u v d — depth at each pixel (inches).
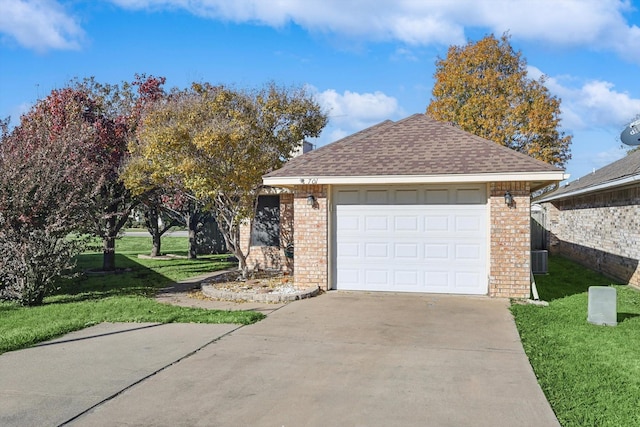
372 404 197.5
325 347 276.5
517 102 1116.5
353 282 461.1
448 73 1173.1
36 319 358.3
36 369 242.5
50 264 428.1
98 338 301.7
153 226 917.2
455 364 245.3
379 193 454.3
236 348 275.1
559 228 909.2
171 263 799.1
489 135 1106.1
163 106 516.7
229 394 209.2
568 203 836.6
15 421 183.0
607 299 325.7
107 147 645.9
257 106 533.3
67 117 617.3
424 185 444.1
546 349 268.8
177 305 413.7
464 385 216.8
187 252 1045.8
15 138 470.6
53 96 645.9
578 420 181.5
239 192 512.4
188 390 214.1
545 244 845.2
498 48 1148.5
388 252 453.1
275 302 417.7
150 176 543.5
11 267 418.9
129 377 230.1
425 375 229.8
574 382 219.3
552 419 182.5
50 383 222.8
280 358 257.0
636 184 488.7
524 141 1112.8
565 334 300.2
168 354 265.1
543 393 207.0
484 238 431.5
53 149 457.7
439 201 440.8
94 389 215.3
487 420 182.2
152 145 475.5
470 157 434.6
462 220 436.5
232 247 544.7
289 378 227.5
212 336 301.3
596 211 652.7
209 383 222.1
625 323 329.7
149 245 1243.2
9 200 418.9
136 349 275.9
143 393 211.2
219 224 534.3
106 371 238.8
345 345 280.5
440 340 289.6
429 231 444.1
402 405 196.2
